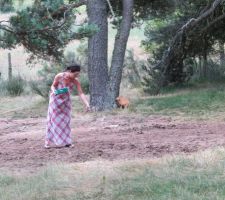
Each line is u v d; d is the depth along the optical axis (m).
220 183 12.73
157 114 27.94
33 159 16.72
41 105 33.03
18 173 14.85
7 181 13.84
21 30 13.37
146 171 14.20
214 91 33.00
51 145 18.88
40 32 13.88
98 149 17.86
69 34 14.38
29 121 27.41
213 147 17.25
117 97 30.22
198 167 14.48
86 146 18.53
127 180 13.51
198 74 39.19
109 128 23.48
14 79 39.56
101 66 30.05
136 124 24.61
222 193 12.04
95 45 29.91
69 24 14.41
